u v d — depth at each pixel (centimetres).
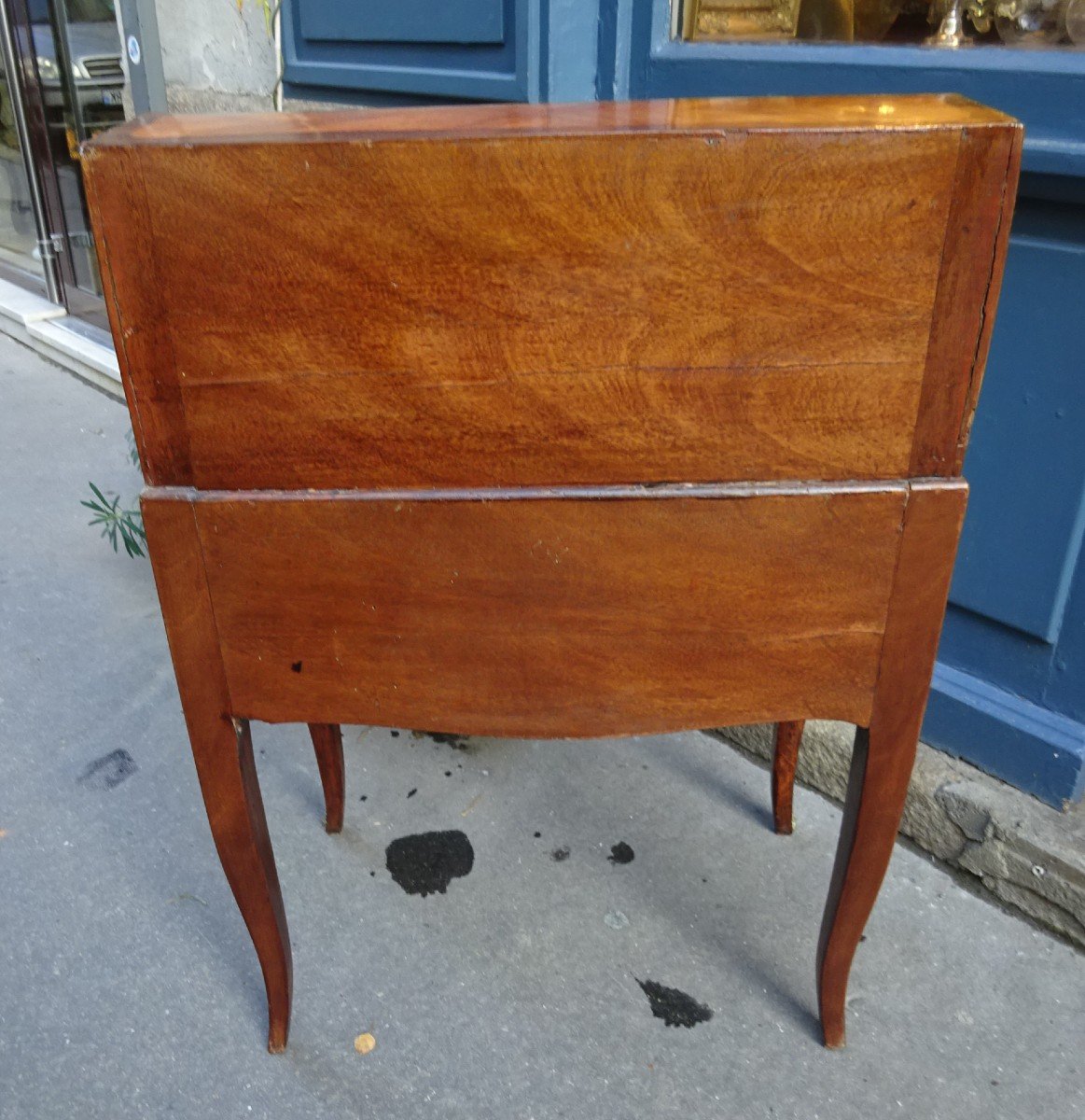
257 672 100
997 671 156
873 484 89
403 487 91
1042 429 139
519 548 92
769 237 79
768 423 87
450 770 180
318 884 155
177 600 97
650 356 84
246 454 90
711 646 96
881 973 140
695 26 165
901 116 83
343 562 94
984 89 132
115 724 193
